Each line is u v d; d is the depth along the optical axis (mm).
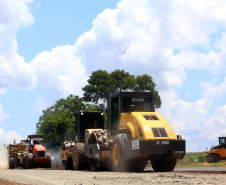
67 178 10500
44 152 24578
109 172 13469
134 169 13930
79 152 17359
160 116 14133
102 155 14859
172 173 11945
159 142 13000
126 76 59781
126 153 13398
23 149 28547
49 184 8469
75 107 61531
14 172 15859
